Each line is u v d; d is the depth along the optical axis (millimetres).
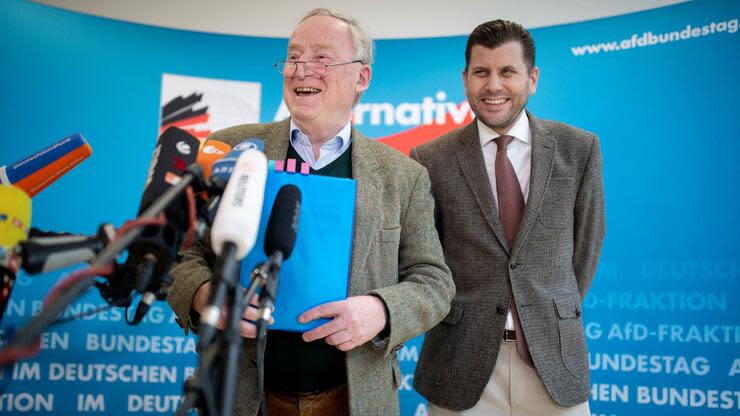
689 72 3545
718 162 3453
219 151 1521
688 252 3482
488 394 2273
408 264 1878
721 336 3393
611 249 3631
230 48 4098
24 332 736
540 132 2432
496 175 2385
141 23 4016
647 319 3537
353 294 1704
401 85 4047
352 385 1645
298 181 1611
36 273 934
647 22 3656
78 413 3738
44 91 3799
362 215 1786
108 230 1032
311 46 1895
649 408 3502
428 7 4066
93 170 3850
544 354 2205
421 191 1942
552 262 2297
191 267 1673
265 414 1090
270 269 1101
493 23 2389
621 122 3672
